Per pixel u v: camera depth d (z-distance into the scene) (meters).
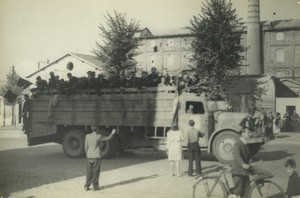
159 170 13.50
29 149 20.81
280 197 8.26
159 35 43.88
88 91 16.98
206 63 22.95
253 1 38.88
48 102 17.80
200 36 23.50
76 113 17.23
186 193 9.70
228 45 23.16
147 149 16.27
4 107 44.53
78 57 41.44
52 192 10.16
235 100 28.11
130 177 12.18
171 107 15.46
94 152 10.34
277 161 15.24
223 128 14.28
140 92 16.08
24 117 18.47
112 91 16.58
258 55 38.72
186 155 17.66
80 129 17.31
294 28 43.72
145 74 16.55
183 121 15.03
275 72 44.31
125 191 10.15
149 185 10.89
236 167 8.31
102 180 11.72
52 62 42.06
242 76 28.62
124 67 29.30
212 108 15.36
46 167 14.39
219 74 22.84
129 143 16.58
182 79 16.14
